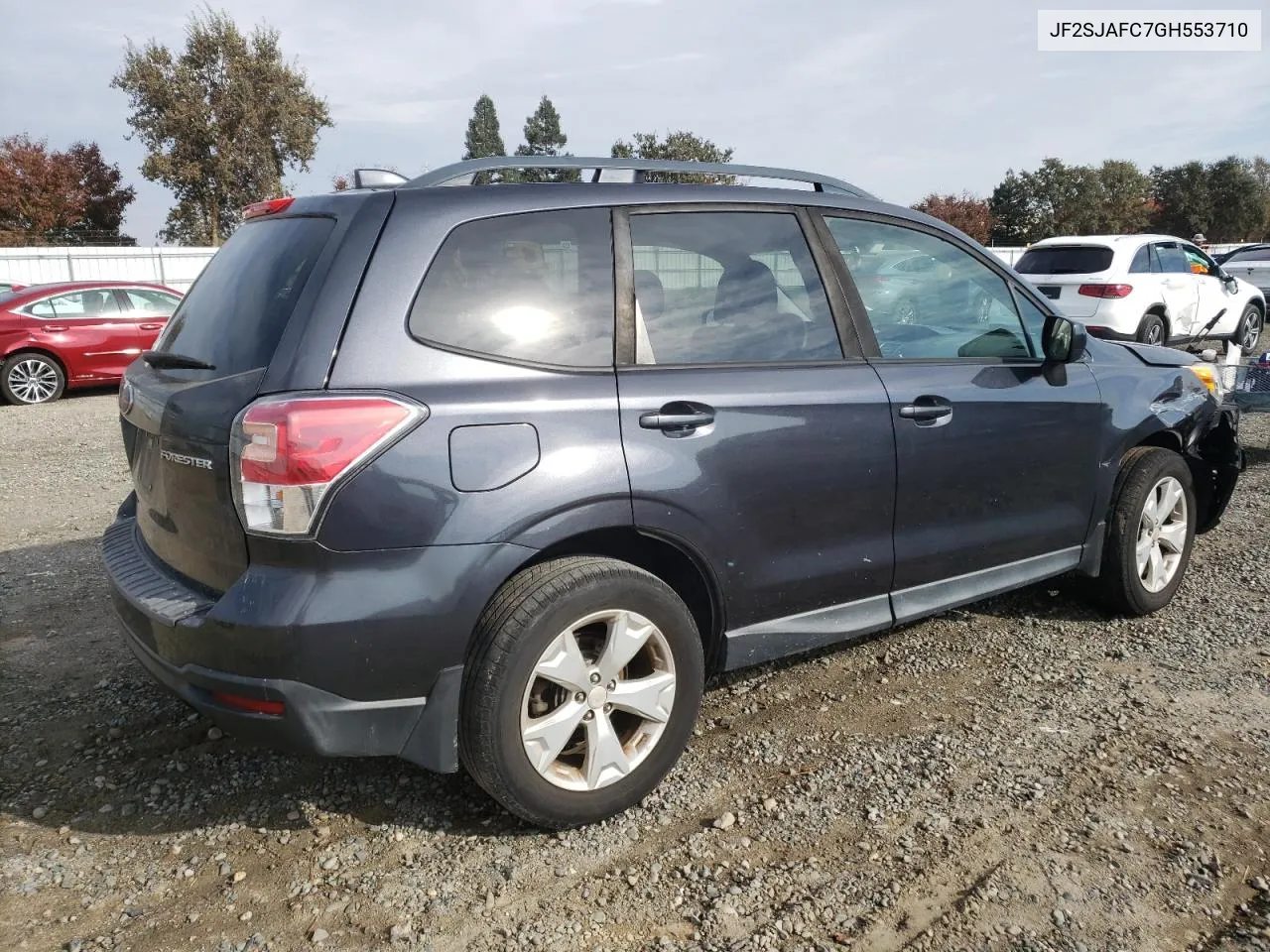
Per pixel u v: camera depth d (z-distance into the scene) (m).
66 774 3.07
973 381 3.47
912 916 2.34
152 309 12.73
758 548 2.97
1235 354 6.93
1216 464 4.79
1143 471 4.06
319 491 2.28
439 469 2.40
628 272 2.84
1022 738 3.20
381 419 2.34
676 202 2.98
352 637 2.34
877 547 3.26
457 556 2.43
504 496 2.47
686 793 2.91
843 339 3.22
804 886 2.47
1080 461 3.85
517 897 2.45
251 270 2.78
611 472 2.62
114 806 2.89
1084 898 2.40
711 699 3.54
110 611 4.50
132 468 3.01
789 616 3.14
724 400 2.86
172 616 2.47
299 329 2.41
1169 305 11.93
